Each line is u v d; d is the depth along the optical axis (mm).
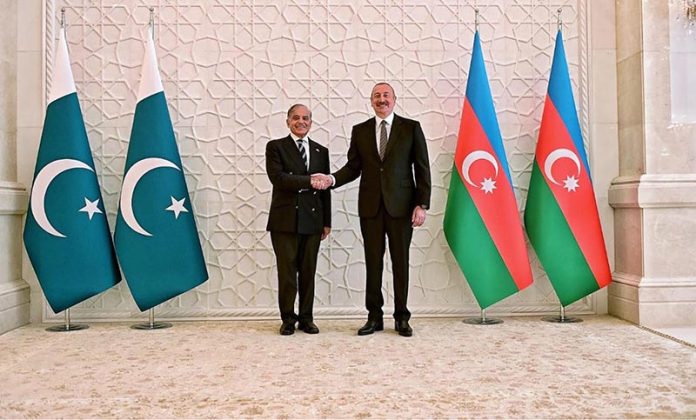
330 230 3691
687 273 3742
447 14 4066
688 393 2328
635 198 3736
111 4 3988
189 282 3719
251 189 4004
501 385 2449
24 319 3863
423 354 2979
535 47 4082
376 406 2213
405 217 3436
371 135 3490
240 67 4016
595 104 4094
